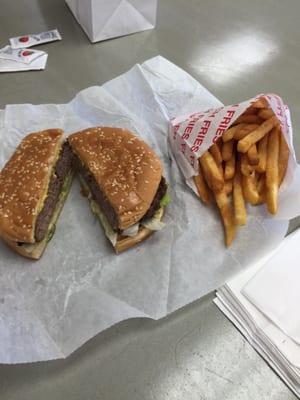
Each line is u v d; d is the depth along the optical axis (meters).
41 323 0.27
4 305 0.28
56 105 0.40
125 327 0.26
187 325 0.26
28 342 0.26
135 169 0.32
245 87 0.43
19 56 0.44
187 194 0.34
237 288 0.27
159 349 0.25
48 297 0.29
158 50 0.47
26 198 0.31
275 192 0.31
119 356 0.25
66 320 0.27
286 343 0.25
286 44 0.49
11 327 0.27
